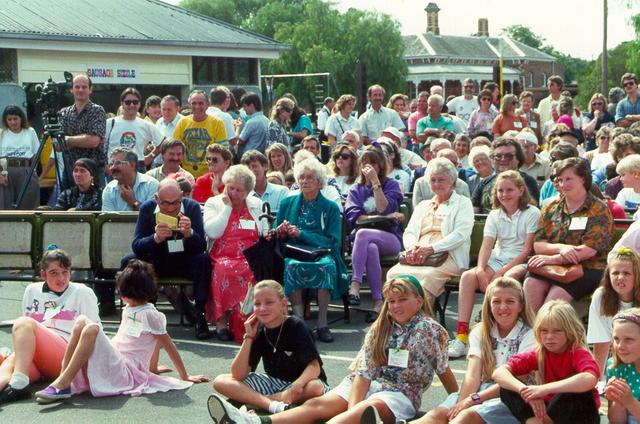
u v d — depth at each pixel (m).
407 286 7.27
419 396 7.41
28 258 11.24
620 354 6.63
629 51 48.72
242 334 10.12
